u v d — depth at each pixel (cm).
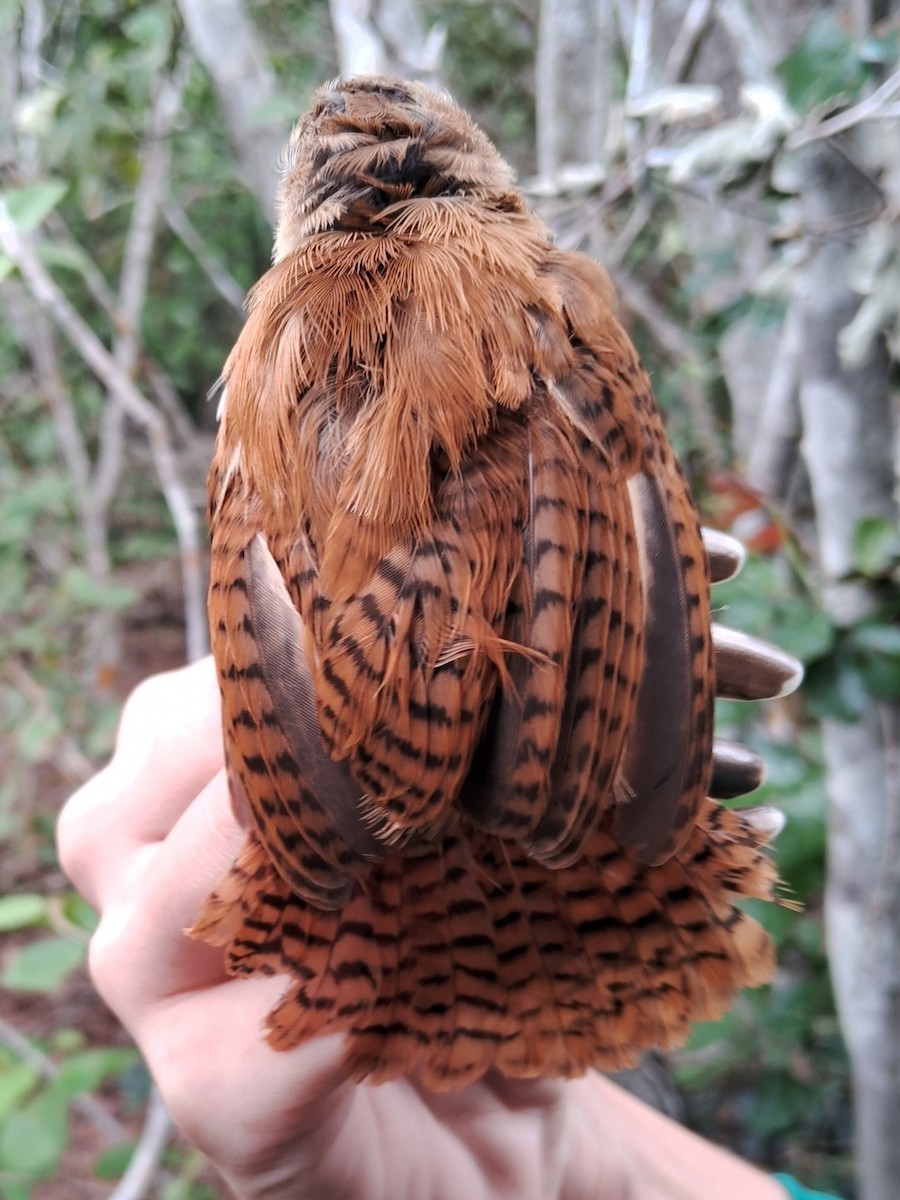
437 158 11
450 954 9
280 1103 9
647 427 10
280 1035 9
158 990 9
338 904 9
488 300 9
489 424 9
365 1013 9
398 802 8
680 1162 13
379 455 9
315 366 9
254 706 9
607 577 9
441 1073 9
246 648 9
